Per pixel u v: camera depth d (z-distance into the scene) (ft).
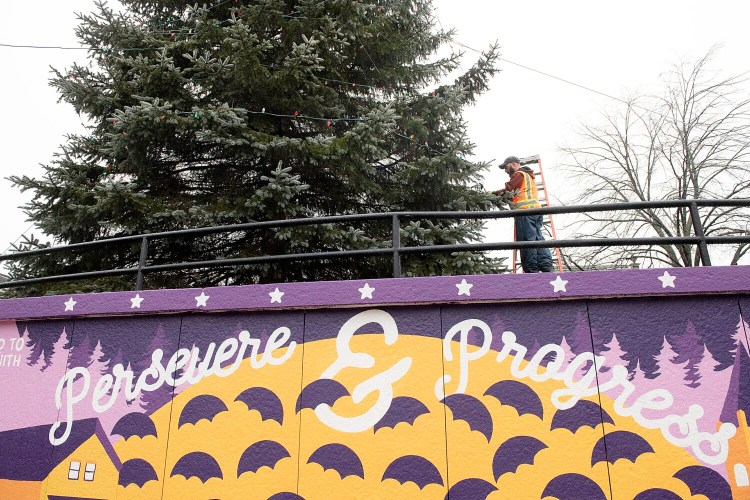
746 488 10.55
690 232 51.47
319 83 27.55
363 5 27.94
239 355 13.46
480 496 11.28
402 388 12.26
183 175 29.30
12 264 26.99
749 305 11.55
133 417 13.79
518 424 11.58
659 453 10.93
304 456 12.30
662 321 11.73
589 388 11.54
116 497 13.25
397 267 13.48
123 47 27.40
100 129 28.02
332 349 12.91
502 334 12.20
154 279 28.04
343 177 27.96
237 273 28.14
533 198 20.76
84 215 24.76
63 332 15.28
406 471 11.71
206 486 12.70
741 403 11.02
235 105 27.55
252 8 26.35
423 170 27.07
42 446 14.35
